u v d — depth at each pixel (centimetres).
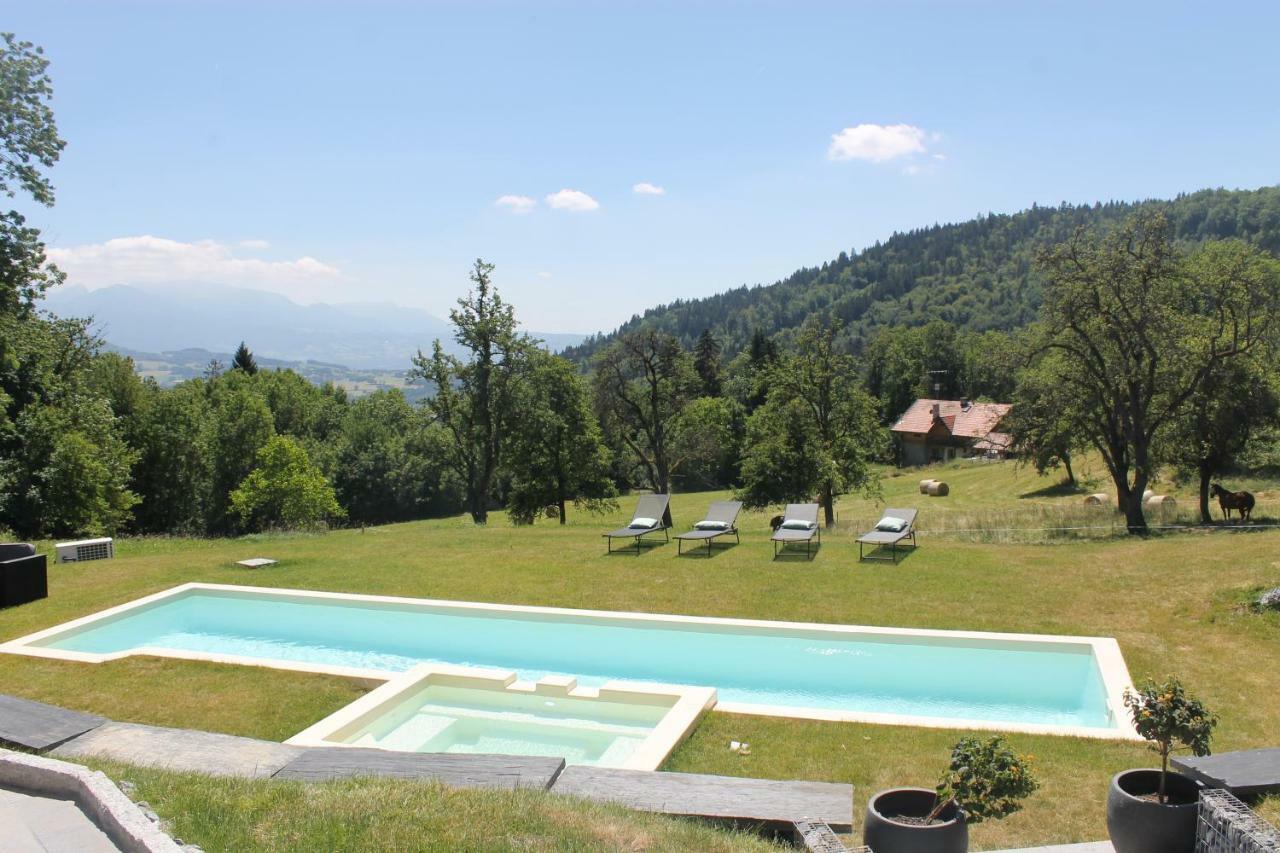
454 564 1625
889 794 488
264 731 830
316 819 488
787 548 1666
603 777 628
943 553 1571
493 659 1150
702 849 481
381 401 6031
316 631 1280
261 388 5641
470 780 597
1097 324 2038
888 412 7988
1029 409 2202
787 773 704
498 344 3112
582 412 3272
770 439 2734
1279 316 1953
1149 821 439
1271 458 2806
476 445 3388
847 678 1034
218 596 1455
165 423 4134
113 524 2870
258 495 3525
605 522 3105
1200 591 1198
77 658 1044
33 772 509
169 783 555
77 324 3297
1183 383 2059
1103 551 1534
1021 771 446
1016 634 1092
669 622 1212
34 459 2531
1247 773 518
